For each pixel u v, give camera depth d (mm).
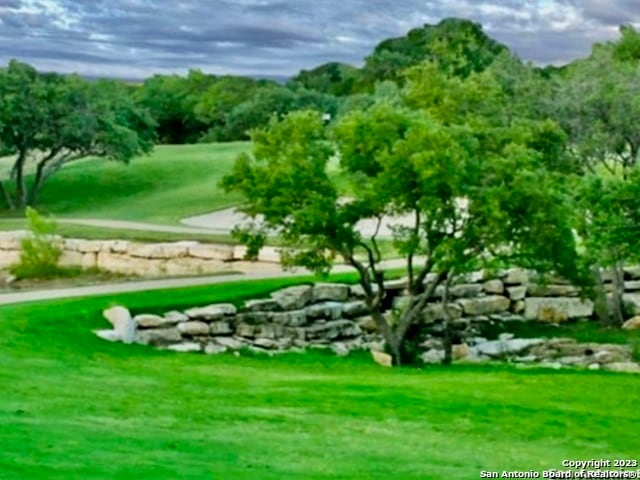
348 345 32344
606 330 35281
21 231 46562
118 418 15484
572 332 35094
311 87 130000
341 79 133125
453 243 27312
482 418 18094
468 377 24672
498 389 21969
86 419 15070
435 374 25656
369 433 15883
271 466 12398
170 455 12641
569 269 28938
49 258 41781
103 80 81062
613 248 25828
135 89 120375
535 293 37094
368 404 18906
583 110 36500
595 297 35188
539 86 37500
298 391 20234
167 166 75188
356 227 41219
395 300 35125
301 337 31984
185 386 20094
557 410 19344
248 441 14242
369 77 100938
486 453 14734
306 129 28531
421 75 33844
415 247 28109
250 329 31125
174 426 15148
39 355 22656
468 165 27359
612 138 36344
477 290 36469
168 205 62125
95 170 74250
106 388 18734
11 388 17484
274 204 27984
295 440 14664
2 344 23312
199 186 68438
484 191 27047
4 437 12719
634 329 35344
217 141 109062
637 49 48438
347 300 34219
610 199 23453
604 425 18078
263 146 28766
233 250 41312
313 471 12250
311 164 28109
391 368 27844
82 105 68438
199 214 58062
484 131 30000
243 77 122375
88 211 64250
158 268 42312
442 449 14828
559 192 27812
